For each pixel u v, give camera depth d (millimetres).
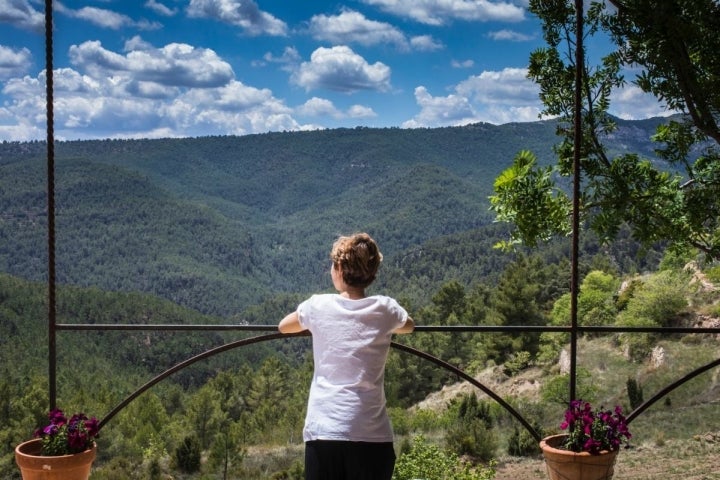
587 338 39906
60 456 3006
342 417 2379
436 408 46344
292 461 26312
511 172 5559
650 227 5262
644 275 42906
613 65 5684
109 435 33344
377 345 2475
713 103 4832
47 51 3316
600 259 66812
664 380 30875
